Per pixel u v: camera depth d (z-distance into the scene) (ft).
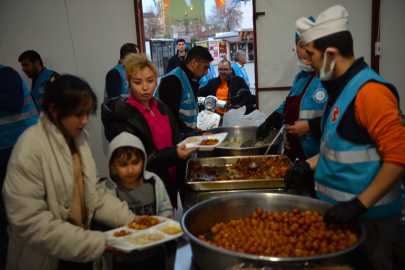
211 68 21.06
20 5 11.82
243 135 9.32
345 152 3.73
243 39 20.84
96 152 12.84
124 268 5.01
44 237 3.59
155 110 6.44
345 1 11.04
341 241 3.56
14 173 3.59
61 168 3.78
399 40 11.03
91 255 3.73
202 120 11.57
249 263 2.96
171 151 5.55
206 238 4.23
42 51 12.22
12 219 3.59
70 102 3.43
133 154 4.66
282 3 11.36
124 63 5.91
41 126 3.76
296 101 6.46
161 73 19.63
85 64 12.35
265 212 4.56
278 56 11.84
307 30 3.84
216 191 5.56
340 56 3.73
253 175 6.01
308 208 4.31
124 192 5.12
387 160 3.33
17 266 4.04
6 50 12.17
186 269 3.56
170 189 6.42
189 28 20.13
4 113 8.36
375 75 3.61
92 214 4.31
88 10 11.93
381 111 3.32
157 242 3.61
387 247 4.00
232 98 12.66
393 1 10.77
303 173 4.82
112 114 5.65
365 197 3.43
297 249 3.51
